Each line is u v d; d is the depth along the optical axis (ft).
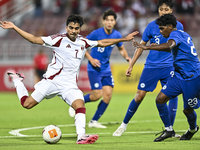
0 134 72.18
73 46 60.03
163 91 63.26
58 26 240.53
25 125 87.66
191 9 241.96
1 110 124.67
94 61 86.74
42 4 272.31
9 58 216.74
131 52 205.87
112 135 72.02
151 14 243.81
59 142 60.95
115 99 166.40
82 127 58.34
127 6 245.86
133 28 231.30
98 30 92.73
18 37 230.27
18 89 63.26
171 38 58.34
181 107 136.46
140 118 104.17
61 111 123.65
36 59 197.77
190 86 60.39
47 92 60.54
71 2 254.06
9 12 247.50
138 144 58.90
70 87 60.49
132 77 195.31
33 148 53.36
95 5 248.93
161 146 56.54
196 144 59.11
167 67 71.15
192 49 60.54
